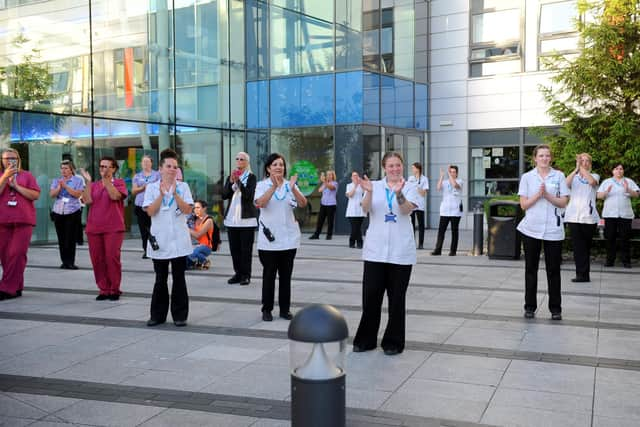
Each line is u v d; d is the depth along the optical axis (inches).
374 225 223.1
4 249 334.3
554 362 211.6
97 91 655.1
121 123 674.2
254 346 232.8
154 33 702.5
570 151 520.7
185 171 738.2
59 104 625.6
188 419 160.4
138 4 687.1
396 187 214.2
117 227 325.1
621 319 278.4
